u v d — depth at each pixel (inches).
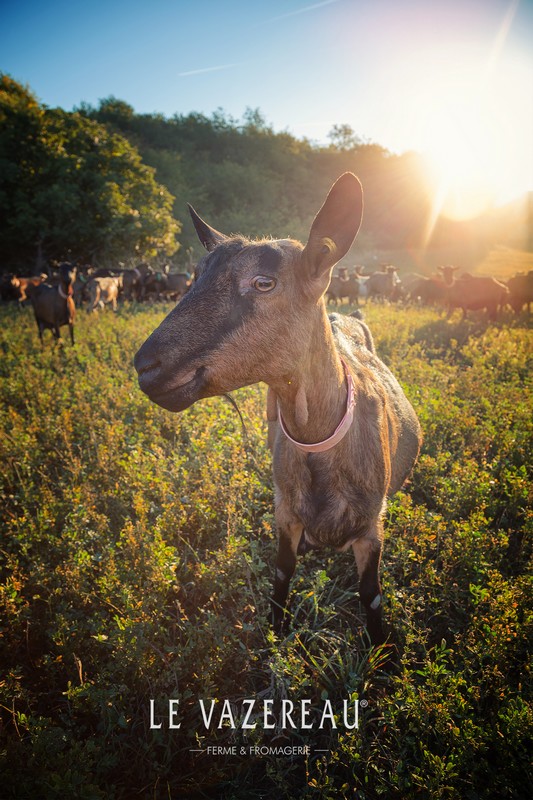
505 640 107.7
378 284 1057.5
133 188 1354.6
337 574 147.2
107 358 370.6
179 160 2628.0
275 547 151.4
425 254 2763.3
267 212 2603.3
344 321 163.6
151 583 126.8
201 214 2385.6
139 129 3078.2
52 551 144.7
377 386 122.6
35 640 125.3
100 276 1079.6
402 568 141.6
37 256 1337.4
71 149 1317.7
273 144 3275.1
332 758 94.1
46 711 110.3
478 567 132.2
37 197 1206.3
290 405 94.0
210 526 158.6
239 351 82.6
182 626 120.1
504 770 89.9
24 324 589.3
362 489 104.3
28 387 278.8
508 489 173.6
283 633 126.8
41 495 171.9
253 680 115.8
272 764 98.6
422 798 86.9
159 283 1036.5
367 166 3558.1
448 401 243.4
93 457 199.0
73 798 82.9
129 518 149.0
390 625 123.8
